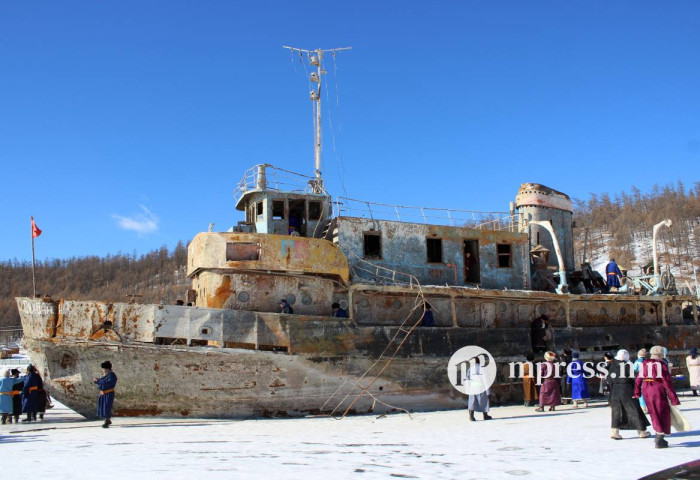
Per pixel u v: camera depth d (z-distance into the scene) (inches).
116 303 663.1
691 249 4045.3
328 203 834.2
